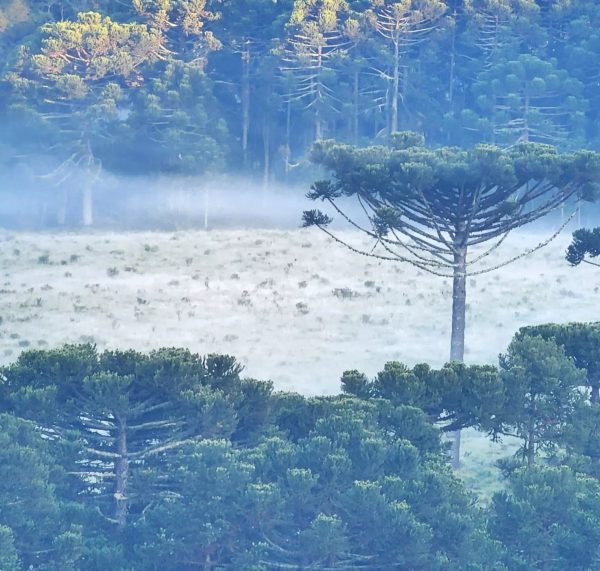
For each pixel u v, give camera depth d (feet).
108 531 456.04
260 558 439.63
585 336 550.77
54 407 467.93
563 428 512.63
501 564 453.99
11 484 435.94
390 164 633.61
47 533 437.58
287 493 449.06
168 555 441.27
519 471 485.56
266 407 489.67
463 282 630.74
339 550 437.99
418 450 476.95
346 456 456.04
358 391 511.81
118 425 469.98
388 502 448.65
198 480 444.55
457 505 462.19
